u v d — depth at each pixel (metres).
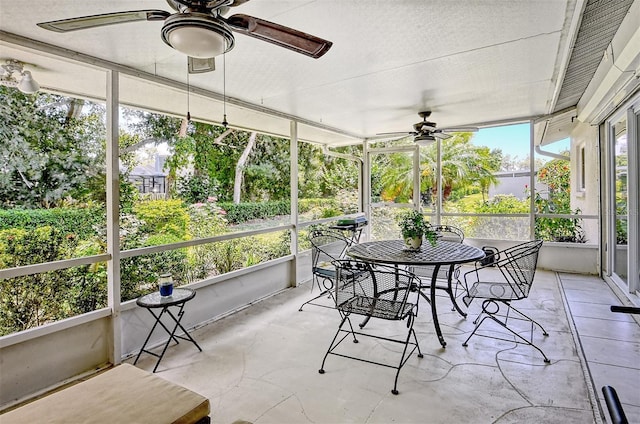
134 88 3.37
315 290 4.68
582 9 2.10
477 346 2.93
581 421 1.97
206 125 5.70
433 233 3.39
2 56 2.57
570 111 5.19
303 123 5.21
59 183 4.26
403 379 2.44
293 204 4.93
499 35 2.46
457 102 4.36
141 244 4.43
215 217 5.23
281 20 2.21
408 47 2.64
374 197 7.12
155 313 3.12
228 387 2.38
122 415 1.42
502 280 4.83
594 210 5.25
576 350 2.81
